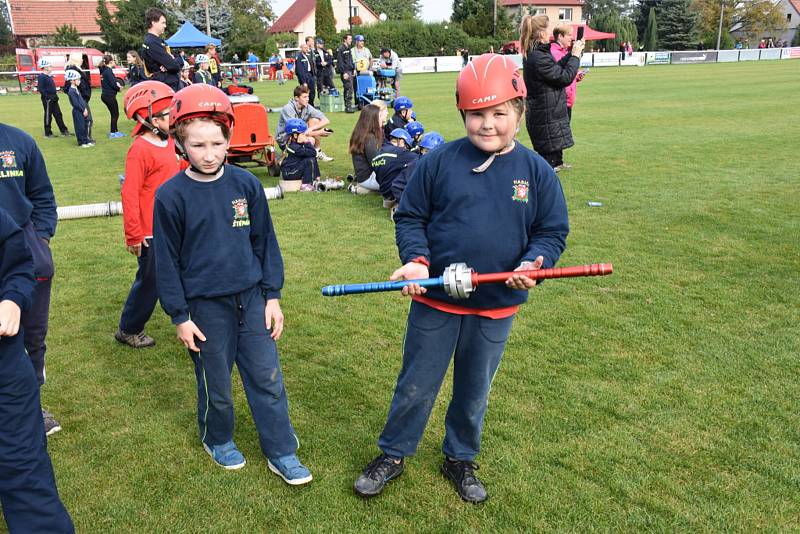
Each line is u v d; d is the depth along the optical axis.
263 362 2.88
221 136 2.66
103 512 2.74
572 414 3.37
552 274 2.35
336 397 3.61
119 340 4.33
